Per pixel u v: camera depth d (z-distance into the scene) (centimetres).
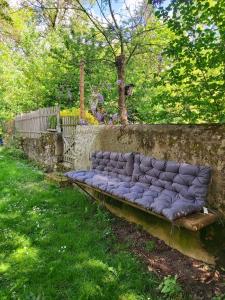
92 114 733
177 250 302
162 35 603
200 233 276
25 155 1082
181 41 354
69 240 332
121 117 639
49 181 626
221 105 359
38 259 291
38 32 1261
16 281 254
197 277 252
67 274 264
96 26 642
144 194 314
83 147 565
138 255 299
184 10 340
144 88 708
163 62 571
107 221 389
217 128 271
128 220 386
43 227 373
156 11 349
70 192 532
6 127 1628
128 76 725
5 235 346
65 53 828
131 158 393
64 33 809
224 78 344
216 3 334
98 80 803
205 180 272
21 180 652
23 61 1279
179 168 301
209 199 277
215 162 272
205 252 272
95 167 488
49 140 789
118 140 441
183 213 252
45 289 244
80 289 242
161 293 238
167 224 317
